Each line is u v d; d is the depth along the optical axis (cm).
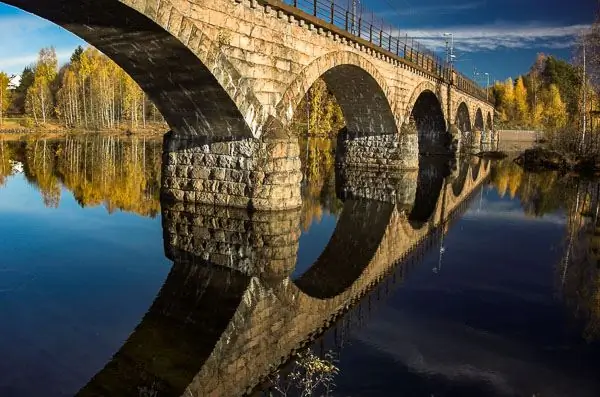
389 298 1239
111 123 9581
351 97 3706
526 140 10281
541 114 11369
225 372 839
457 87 5891
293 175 2078
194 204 2180
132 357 884
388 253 1714
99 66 9919
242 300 1203
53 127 9288
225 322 1065
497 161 5531
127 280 1301
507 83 13138
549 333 1023
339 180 3572
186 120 2133
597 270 1511
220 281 1330
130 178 3225
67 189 2733
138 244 1647
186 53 1664
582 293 1288
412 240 1920
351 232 2014
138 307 1123
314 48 2425
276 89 2136
